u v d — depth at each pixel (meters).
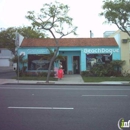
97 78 21.55
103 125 5.84
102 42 24.97
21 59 23.23
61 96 10.77
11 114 7.04
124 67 23.97
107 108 7.96
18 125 5.84
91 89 14.00
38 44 24.72
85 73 23.86
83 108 7.94
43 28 18.72
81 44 24.69
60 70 21.39
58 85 17.16
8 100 9.55
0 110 7.61
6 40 39.59
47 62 24.41
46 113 7.18
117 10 17.75
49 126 5.74
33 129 5.50
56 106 8.29
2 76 25.52
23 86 15.90
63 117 6.67
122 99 9.94
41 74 23.50
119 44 24.38
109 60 24.47
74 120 6.33
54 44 24.78
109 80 20.08
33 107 8.09
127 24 18.39
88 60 24.56
